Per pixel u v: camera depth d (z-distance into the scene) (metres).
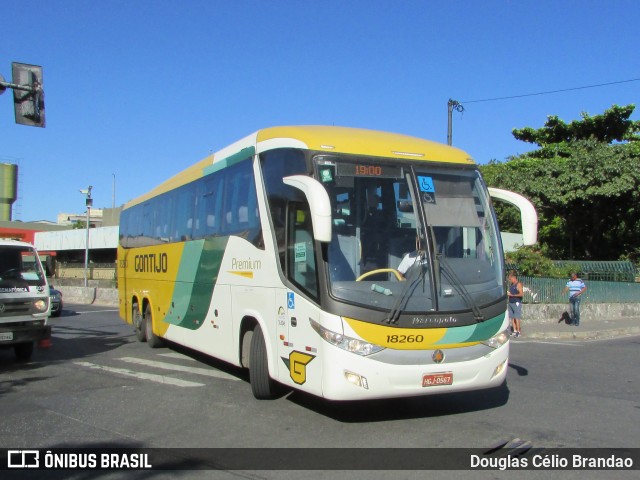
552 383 9.70
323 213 6.09
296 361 6.92
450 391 6.59
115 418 7.45
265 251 7.86
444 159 7.44
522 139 35.69
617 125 32.88
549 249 33.47
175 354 12.80
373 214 6.78
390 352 6.30
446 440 6.39
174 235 11.91
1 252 11.54
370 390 6.24
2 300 11.07
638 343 16.05
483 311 6.79
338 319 6.29
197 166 10.98
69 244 44.59
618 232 32.00
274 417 7.35
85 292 34.69
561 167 29.73
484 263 7.14
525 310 19.97
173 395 8.66
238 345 8.71
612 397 8.62
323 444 6.28
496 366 6.87
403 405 7.93
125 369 10.92
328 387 6.28
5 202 53.97
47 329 11.66
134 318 15.10
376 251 6.64
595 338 17.56
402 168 7.09
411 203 6.96
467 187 7.38
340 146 7.02
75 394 8.84
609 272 24.12
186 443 6.40
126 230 16.17
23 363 11.80
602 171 28.50
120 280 16.59
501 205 31.45
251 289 8.25
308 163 6.86
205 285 10.09
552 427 6.94
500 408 7.84
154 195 13.55
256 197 8.23
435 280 6.66
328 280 6.42
